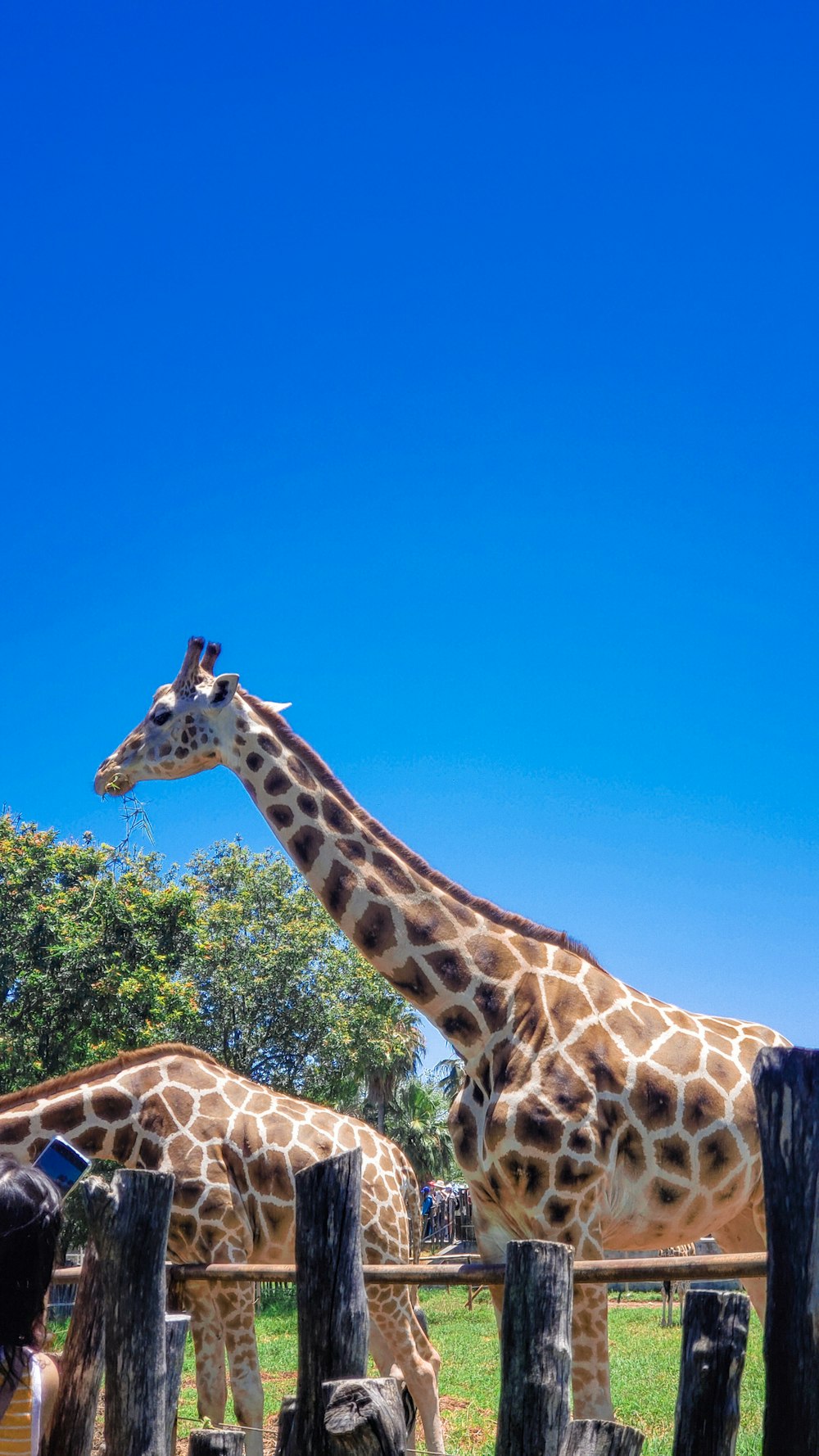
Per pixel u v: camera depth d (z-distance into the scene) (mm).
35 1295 2377
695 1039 5281
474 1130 5148
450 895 5645
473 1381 10945
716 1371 2543
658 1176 5031
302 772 5980
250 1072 25781
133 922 20281
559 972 5340
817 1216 2309
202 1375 6855
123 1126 7148
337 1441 2453
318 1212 2838
